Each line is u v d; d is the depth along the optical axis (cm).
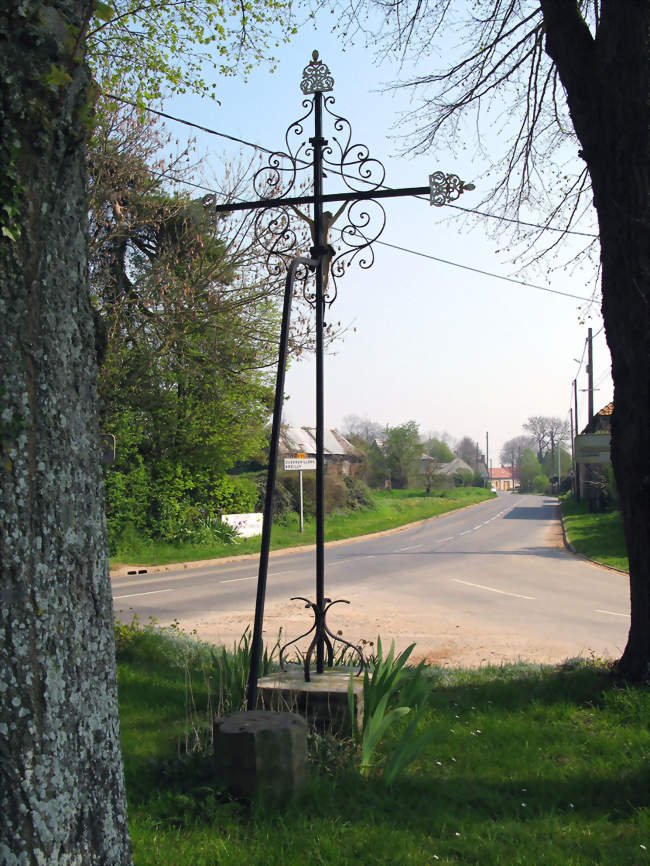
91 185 1181
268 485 451
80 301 246
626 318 637
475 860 340
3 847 215
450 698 654
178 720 575
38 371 229
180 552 2331
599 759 482
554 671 727
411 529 3897
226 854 334
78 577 234
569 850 352
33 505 225
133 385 1512
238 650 616
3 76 224
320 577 566
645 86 628
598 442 3303
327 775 434
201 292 1314
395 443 7394
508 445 18800
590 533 2995
